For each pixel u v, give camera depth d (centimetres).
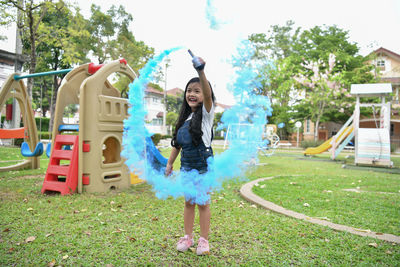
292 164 945
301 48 2408
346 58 2186
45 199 354
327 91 1994
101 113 411
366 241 236
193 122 198
